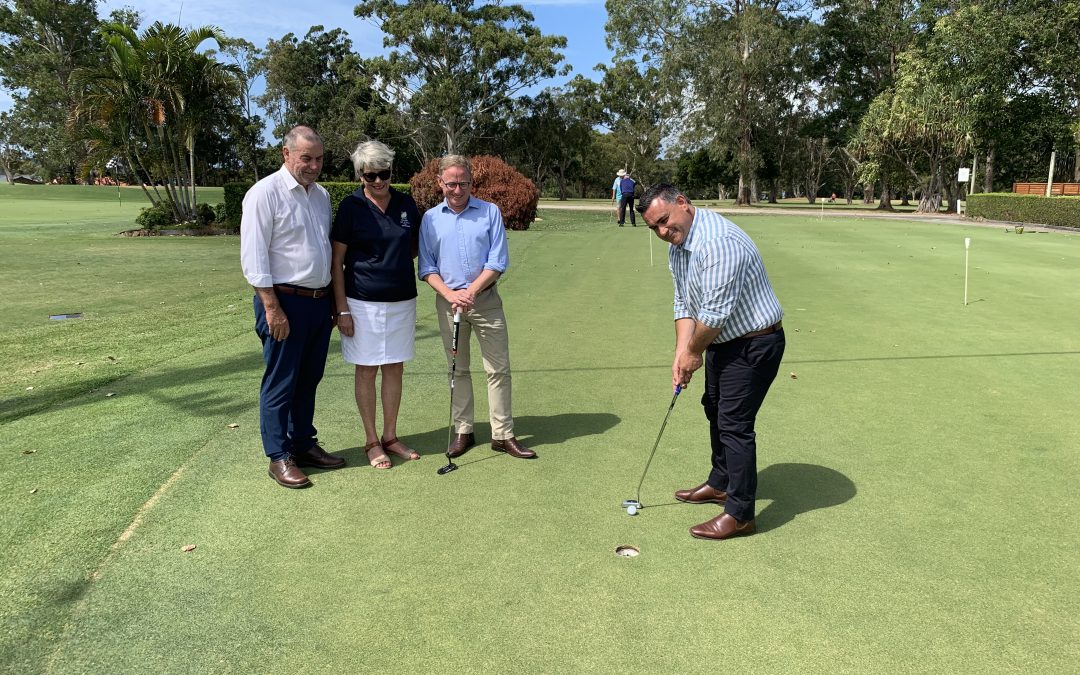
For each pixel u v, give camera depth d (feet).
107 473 12.24
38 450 13.26
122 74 65.16
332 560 9.57
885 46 133.69
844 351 20.93
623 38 148.77
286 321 11.54
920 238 58.34
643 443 13.91
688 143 153.89
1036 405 16.07
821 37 138.00
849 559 9.63
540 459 13.11
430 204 66.54
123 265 42.73
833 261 42.22
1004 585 9.00
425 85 161.89
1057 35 87.35
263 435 11.96
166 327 24.47
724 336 9.75
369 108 184.55
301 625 8.19
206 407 15.75
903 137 108.78
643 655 7.68
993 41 90.48
